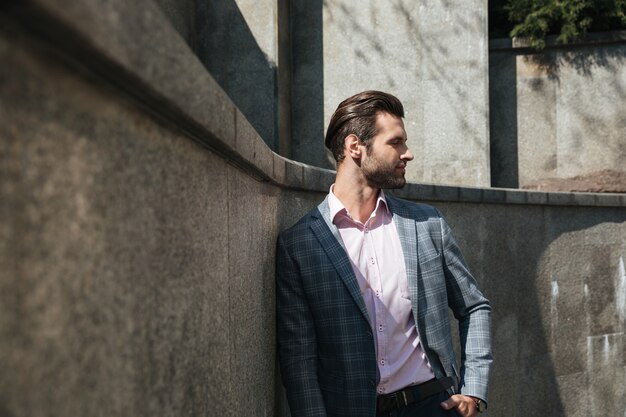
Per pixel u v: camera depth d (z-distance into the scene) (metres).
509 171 7.48
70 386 0.69
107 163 0.80
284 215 2.58
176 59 0.94
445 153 7.09
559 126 7.39
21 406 0.60
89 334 0.74
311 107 7.34
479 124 7.02
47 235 0.65
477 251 4.16
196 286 1.24
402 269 2.30
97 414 0.76
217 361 1.42
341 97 7.27
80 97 0.73
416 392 2.24
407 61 7.14
